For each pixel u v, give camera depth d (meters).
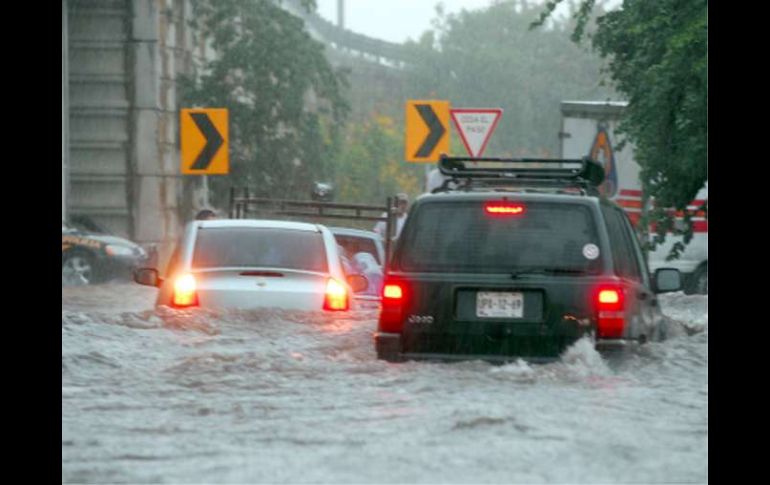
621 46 64.00
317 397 27.52
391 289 31.47
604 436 23.33
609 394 28.05
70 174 108.12
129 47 108.00
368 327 38.28
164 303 39.50
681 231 59.62
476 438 23.08
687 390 28.72
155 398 27.58
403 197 66.06
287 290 39.53
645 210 59.34
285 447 22.55
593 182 34.47
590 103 84.00
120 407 26.52
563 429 23.88
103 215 108.00
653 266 80.50
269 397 27.58
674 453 22.23
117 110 108.00
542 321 30.95
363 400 27.11
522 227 31.38
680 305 63.81
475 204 31.53
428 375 30.02
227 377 30.12
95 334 36.31
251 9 118.25
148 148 108.25
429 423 24.42
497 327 31.06
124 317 38.56
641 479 20.33
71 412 26.00
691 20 55.41
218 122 70.12
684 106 55.03
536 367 30.62
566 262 31.12
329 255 40.88
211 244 40.56
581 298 30.92
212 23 117.69
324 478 20.23
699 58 54.53
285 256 40.47
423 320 31.28
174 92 114.19
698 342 35.41
